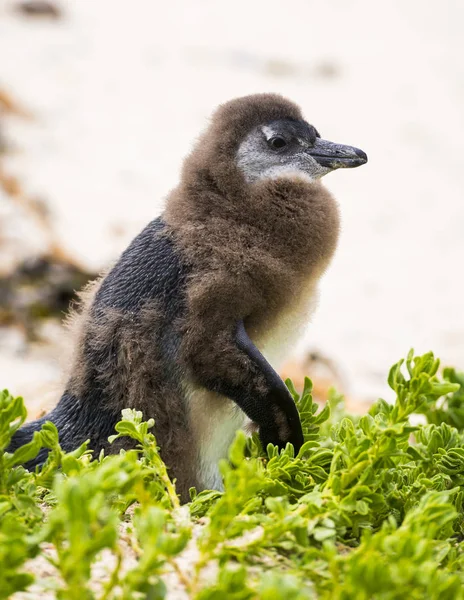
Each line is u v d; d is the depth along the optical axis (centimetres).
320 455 1025
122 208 3325
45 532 782
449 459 1082
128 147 3872
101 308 1317
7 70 4419
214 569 857
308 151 1427
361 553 794
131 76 4594
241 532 841
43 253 2745
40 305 2591
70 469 917
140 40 5119
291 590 721
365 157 1430
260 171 1380
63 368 1424
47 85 4334
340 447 994
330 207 1386
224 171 1339
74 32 5056
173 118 4222
